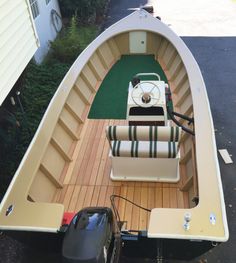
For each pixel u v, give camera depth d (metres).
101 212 2.73
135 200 3.90
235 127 5.92
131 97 4.50
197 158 3.55
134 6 12.16
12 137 5.34
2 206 3.17
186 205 3.78
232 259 3.85
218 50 8.61
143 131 3.67
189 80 4.95
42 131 4.17
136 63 6.88
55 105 4.68
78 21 10.52
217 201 3.08
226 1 11.73
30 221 3.00
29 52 5.17
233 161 5.20
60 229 2.93
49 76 7.37
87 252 2.40
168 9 11.58
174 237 2.78
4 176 4.82
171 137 3.66
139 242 3.03
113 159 3.88
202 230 2.81
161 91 4.56
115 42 7.04
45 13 8.93
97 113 5.55
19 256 3.98
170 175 3.97
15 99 6.11
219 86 7.14
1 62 4.23
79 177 4.30
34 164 3.69
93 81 6.15
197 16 10.77
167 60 6.53
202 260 3.85
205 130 3.95
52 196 4.01
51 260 3.91
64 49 8.19
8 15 4.41
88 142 4.90
